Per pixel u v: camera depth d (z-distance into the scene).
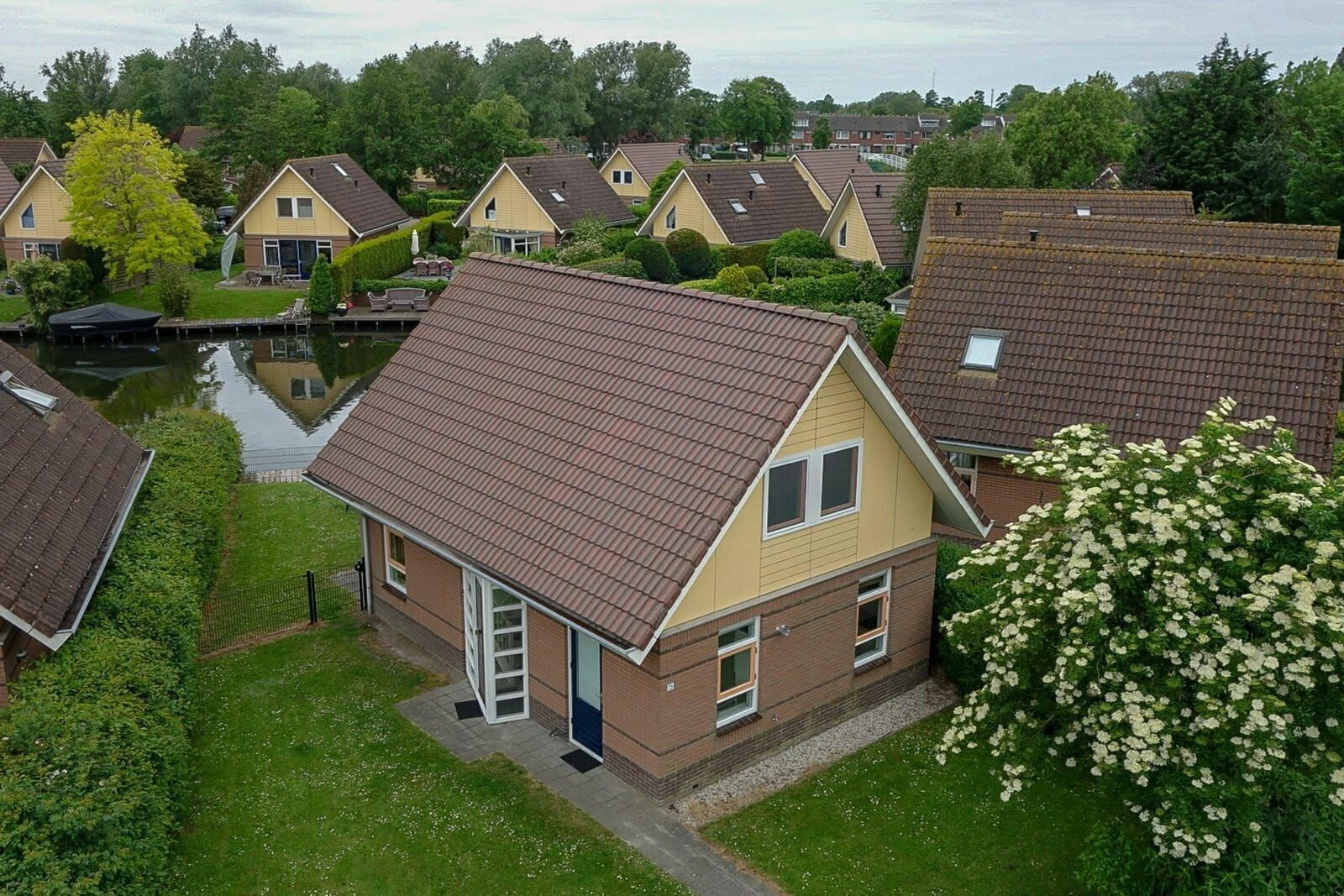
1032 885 12.62
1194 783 10.23
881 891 12.48
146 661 13.55
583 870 12.65
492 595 15.08
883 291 45.25
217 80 99.81
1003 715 12.33
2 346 19.48
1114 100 74.56
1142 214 34.38
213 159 81.38
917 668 17.05
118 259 50.41
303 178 55.06
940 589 17.17
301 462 29.22
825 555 14.98
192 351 45.59
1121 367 20.19
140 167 48.94
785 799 14.07
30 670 12.62
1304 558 10.29
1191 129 51.59
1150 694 10.42
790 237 51.31
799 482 14.39
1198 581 10.34
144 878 11.38
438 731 15.50
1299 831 10.77
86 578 14.28
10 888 9.79
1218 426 11.18
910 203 45.50
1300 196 44.88
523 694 15.83
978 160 44.94
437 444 16.48
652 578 12.66
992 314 21.72
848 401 14.55
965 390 20.81
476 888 12.38
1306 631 9.79
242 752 14.88
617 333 16.11
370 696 16.41
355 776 14.36
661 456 13.86
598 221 56.78
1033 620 11.29
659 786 13.76
